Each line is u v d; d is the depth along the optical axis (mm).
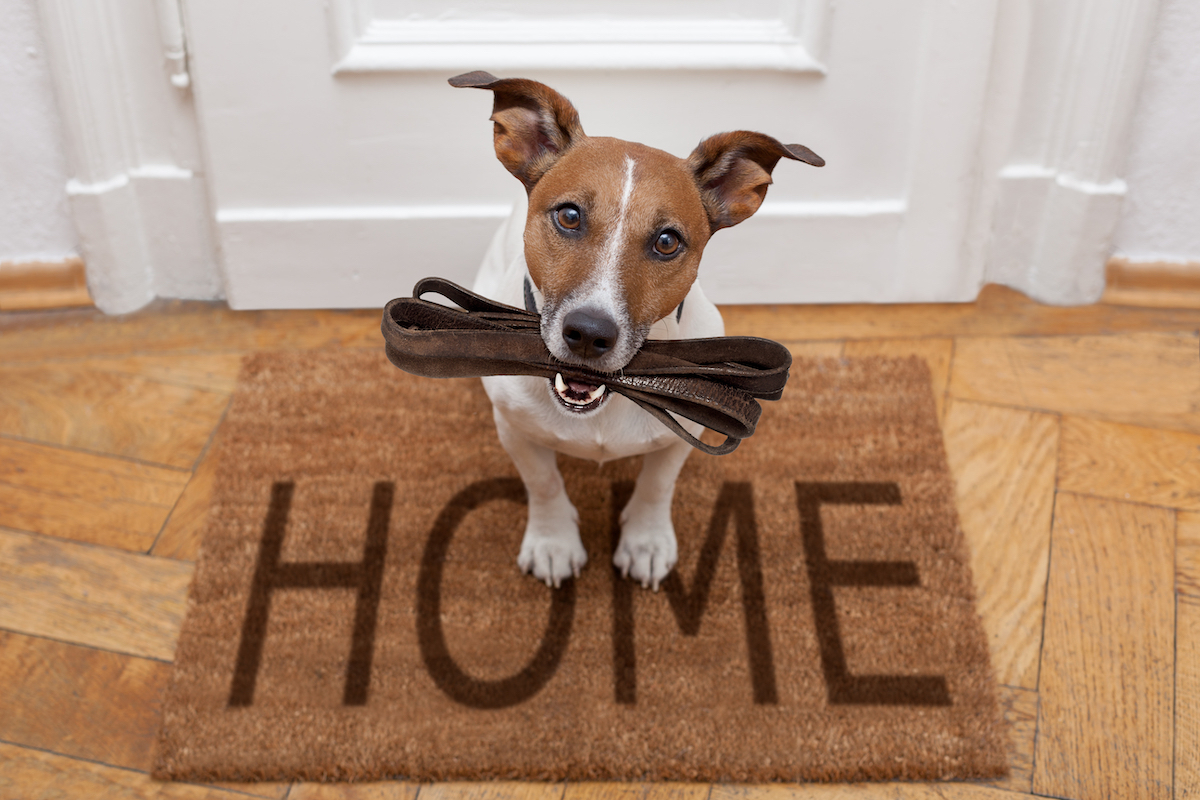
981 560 1830
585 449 1563
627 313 1247
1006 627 1730
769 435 2027
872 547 1830
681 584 1778
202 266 2314
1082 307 2352
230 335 2262
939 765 1535
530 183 1432
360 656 1664
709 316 1609
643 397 1295
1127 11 1979
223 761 1527
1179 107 2133
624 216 1253
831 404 2090
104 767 1537
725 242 2256
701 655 1674
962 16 1966
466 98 2055
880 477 1947
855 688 1628
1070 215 2246
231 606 1726
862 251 2287
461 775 1527
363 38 1982
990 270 2389
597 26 2006
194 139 2139
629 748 1554
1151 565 1816
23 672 1649
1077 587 1785
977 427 2064
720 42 2008
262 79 2010
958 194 2189
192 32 1947
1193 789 1521
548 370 1287
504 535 1855
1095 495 1933
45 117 2090
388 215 2201
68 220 2232
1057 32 2062
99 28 1985
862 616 1727
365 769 1525
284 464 1953
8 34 1977
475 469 1964
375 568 1790
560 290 1269
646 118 2104
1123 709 1617
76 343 2232
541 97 1352
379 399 2088
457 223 2217
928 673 1645
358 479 1936
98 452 1995
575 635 1702
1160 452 2014
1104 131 2123
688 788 1527
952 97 2064
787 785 1533
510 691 1625
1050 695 1636
